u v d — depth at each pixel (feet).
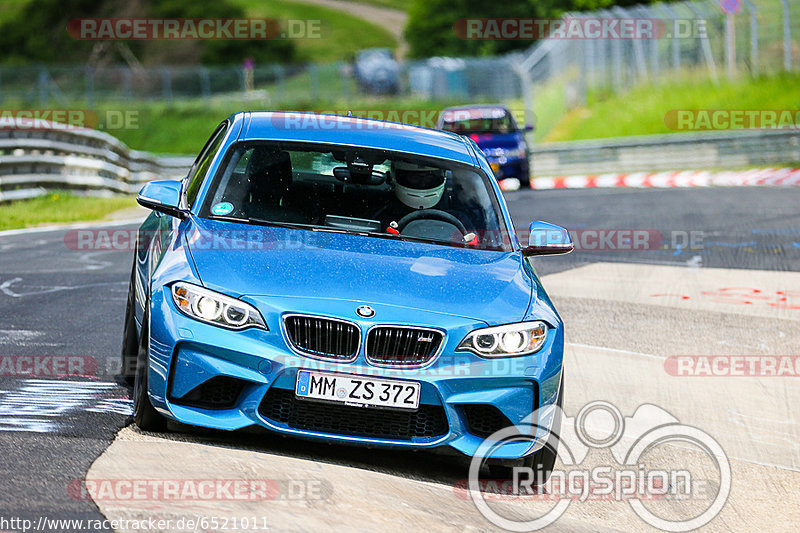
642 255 100.99
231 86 390.63
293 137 45.03
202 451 33.94
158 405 35.04
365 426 35.14
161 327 35.12
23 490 28.43
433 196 43.75
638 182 209.67
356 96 375.45
